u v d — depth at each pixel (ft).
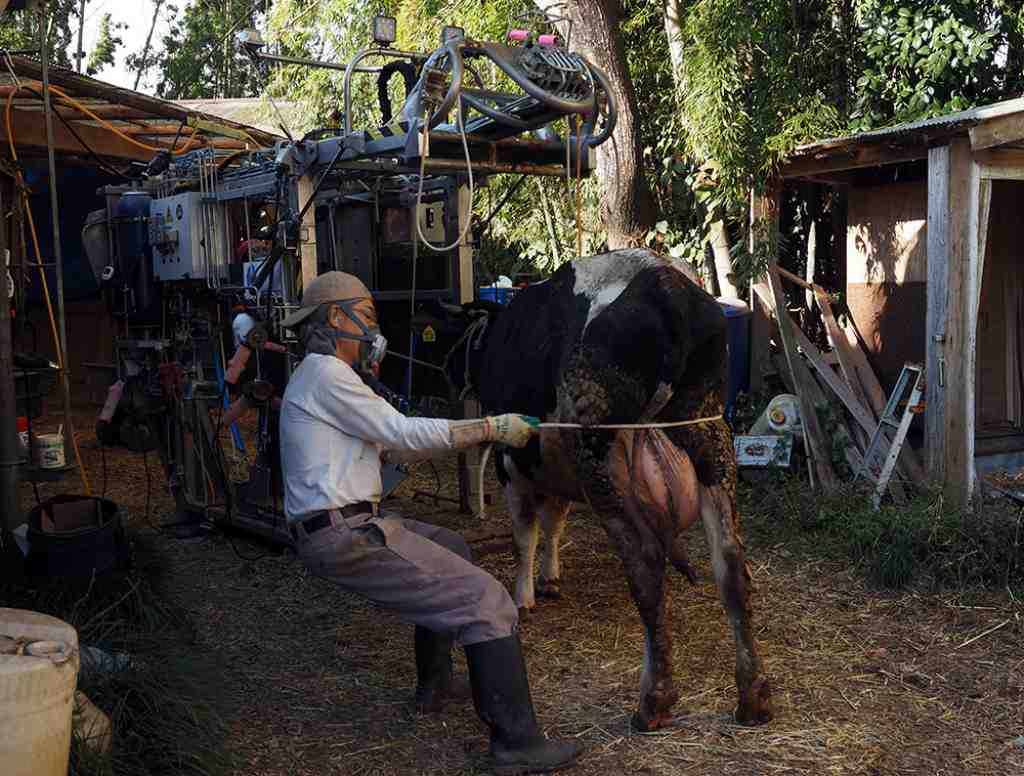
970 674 13.20
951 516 17.53
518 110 14.32
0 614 9.05
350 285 11.20
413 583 10.55
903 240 24.38
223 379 20.47
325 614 16.12
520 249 34.86
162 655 12.35
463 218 20.20
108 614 13.29
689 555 18.39
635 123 26.66
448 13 30.09
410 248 21.16
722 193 25.13
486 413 13.96
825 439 21.58
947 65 24.54
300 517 10.74
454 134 14.84
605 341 11.44
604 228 27.86
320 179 16.75
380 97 16.56
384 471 17.97
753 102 25.17
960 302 19.25
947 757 11.03
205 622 15.80
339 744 11.58
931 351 19.75
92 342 40.52
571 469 12.25
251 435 30.71
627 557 11.39
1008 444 23.41
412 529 11.79
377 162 17.28
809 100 24.22
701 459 11.57
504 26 28.48
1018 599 15.51
